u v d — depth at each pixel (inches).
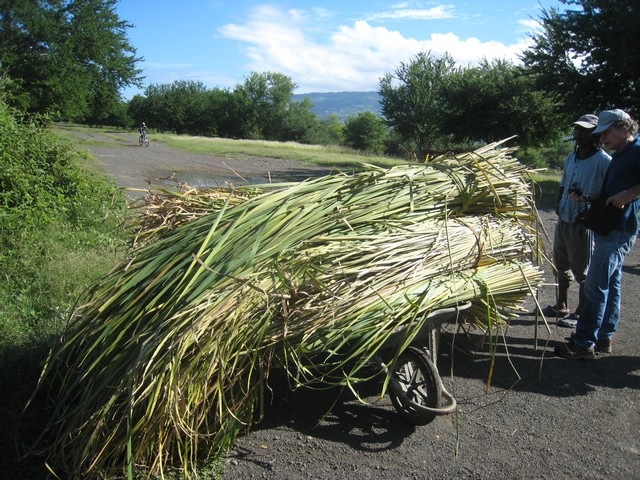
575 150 205.0
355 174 158.4
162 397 117.6
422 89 1414.9
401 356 142.9
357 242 135.8
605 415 153.5
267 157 1239.5
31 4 1346.0
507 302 159.0
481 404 159.2
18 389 152.6
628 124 171.0
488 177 157.5
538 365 184.2
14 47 1334.9
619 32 726.5
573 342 188.1
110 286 141.5
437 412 132.8
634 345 200.2
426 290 133.5
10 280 221.0
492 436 142.9
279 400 159.9
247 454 134.4
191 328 117.5
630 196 165.3
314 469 129.0
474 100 1210.6
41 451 125.5
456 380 173.5
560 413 154.3
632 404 159.6
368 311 128.4
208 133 3228.3
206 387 121.7
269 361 130.6
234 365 124.3
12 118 371.2
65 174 341.4
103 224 316.8
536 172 173.5
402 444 139.3
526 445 139.0
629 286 273.9
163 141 1689.2
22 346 168.7
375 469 129.1
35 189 304.5
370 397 163.0
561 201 209.9
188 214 160.7
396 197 149.6
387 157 1386.6
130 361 120.6
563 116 905.5
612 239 177.2
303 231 136.2
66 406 127.6
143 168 825.5
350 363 176.7
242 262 128.0
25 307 199.6
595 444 139.6
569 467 130.1
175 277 129.6
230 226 139.3
